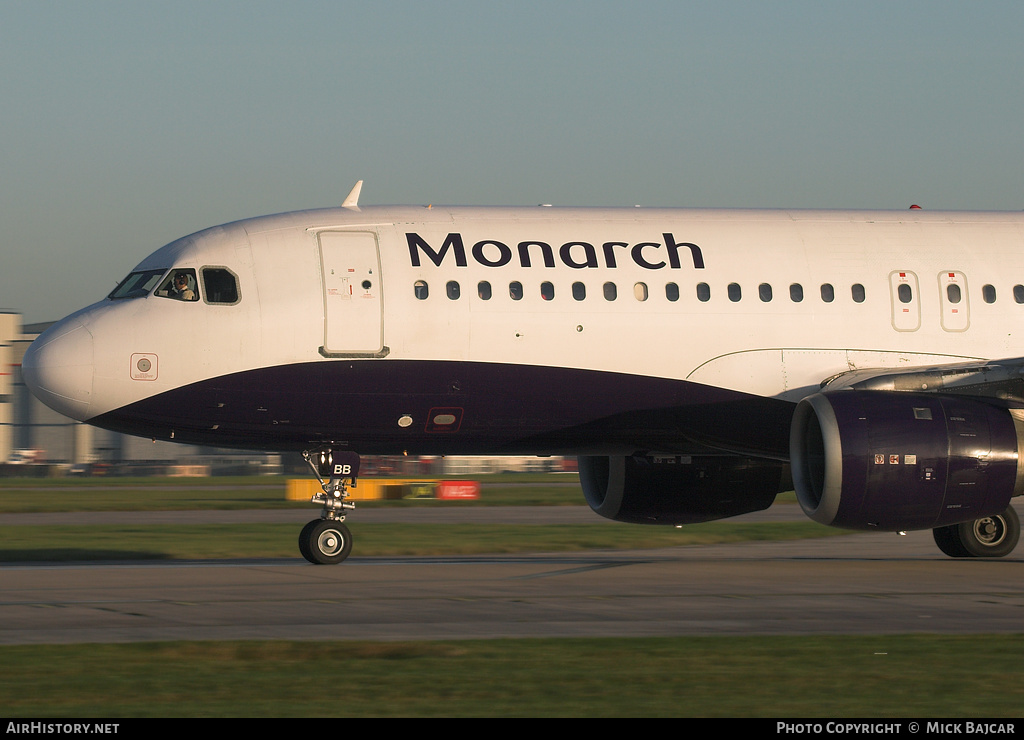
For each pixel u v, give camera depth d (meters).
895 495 72.19
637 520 87.88
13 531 112.06
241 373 73.19
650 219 81.19
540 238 78.19
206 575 72.50
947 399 74.19
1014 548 93.25
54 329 74.50
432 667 43.28
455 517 136.12
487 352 75.38
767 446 80.50
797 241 81.94
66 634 50.09
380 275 75.00
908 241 83.50
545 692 39.53
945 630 52.50
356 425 75.25
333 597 61.94
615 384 77.06
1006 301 82.81
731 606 59.28
